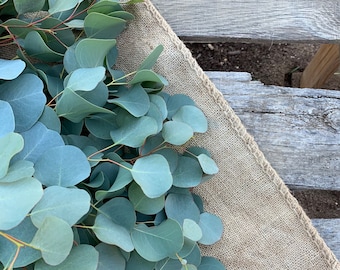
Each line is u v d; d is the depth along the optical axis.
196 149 0.48
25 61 0.44
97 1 0.49
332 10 0.55
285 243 0.48
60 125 0.43
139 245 0.41
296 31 0.55
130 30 0.51
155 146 0.45
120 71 0.48
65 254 0.34
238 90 0.55
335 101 0.54
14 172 0.36
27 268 0.38
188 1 0.55
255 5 0.55
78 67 0.44
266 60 0.93
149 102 0.44
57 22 0.45
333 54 0.74
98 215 0.40
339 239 0.53
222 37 0.55
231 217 0.49
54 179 0.39
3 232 0.35
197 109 0.47
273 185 0.48
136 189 0.43
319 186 0.53
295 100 0.54
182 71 0.50
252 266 0.48
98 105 0.44
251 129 0.53
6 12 0.48
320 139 0.53
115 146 0.46
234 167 0.49
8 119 0.39
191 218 0.45
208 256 0.47
